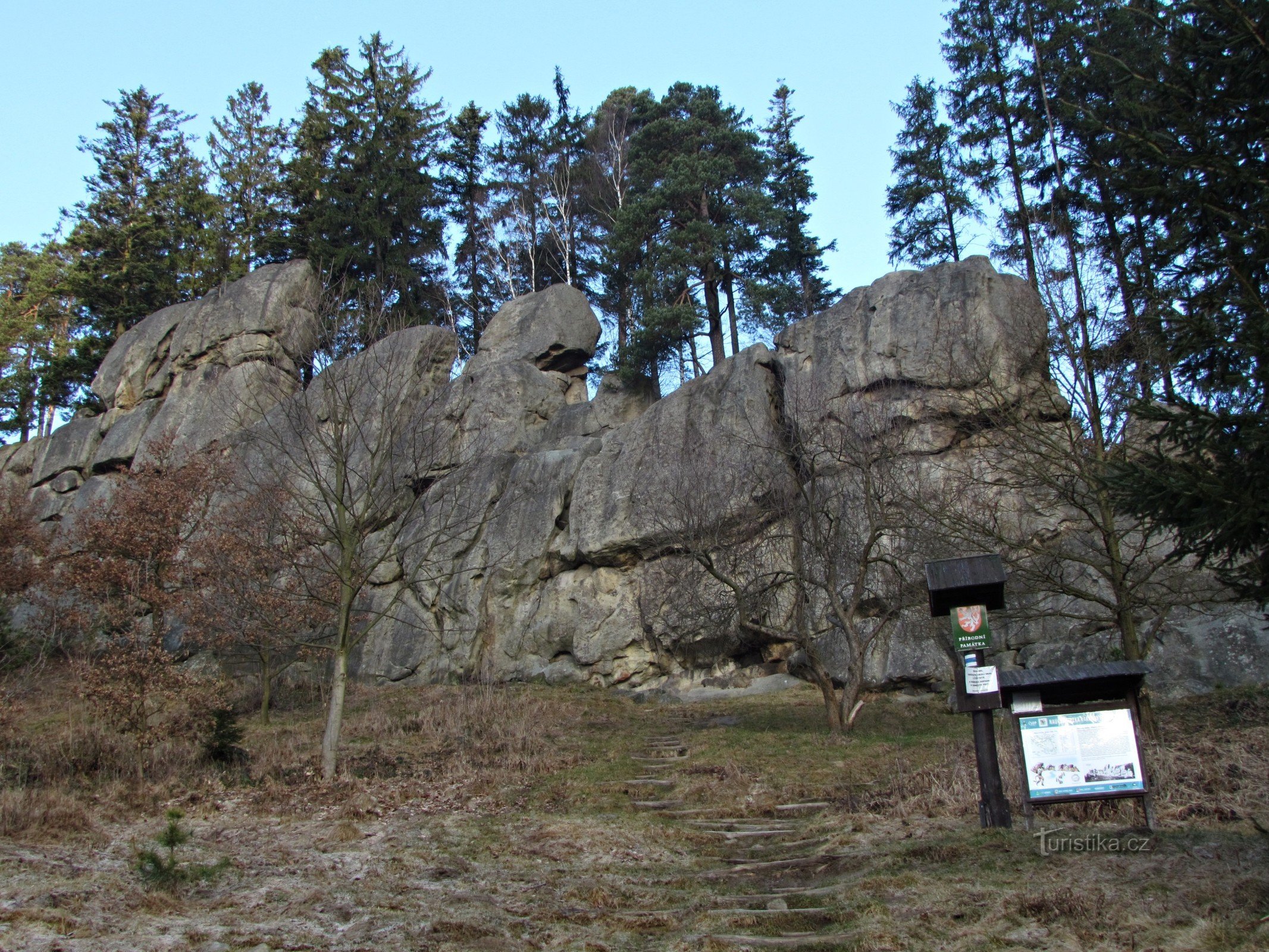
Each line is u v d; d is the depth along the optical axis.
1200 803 8.56
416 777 13.51
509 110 41.66
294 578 19.77
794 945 6.37
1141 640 16.53
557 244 40.72
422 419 18.55
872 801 10.70
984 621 8.37
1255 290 8.02
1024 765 8.00
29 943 6.33
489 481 25.67
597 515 23.55
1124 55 17.41
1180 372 8.14
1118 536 13.77
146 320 34.78
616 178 39.78
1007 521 17.67
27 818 10.09
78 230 42.31
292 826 10.75
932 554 16.02
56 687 19.48
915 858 7.96
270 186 40.47
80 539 22.58
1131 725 7.88
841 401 21.16
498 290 41.34
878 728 16.28
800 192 39.41
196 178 41.62
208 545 19.05
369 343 20.12
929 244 31.80
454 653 23.77
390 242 36.34
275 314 31.38
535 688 22.36
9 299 43.03
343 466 15.84
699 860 9.25
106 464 31.89
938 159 31.48
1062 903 6.30
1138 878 6.65
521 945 6.72
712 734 16.12
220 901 7.64
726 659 21.56
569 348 30.16
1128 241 14.95
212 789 12.77
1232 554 7.15
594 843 9.79
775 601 18.94
